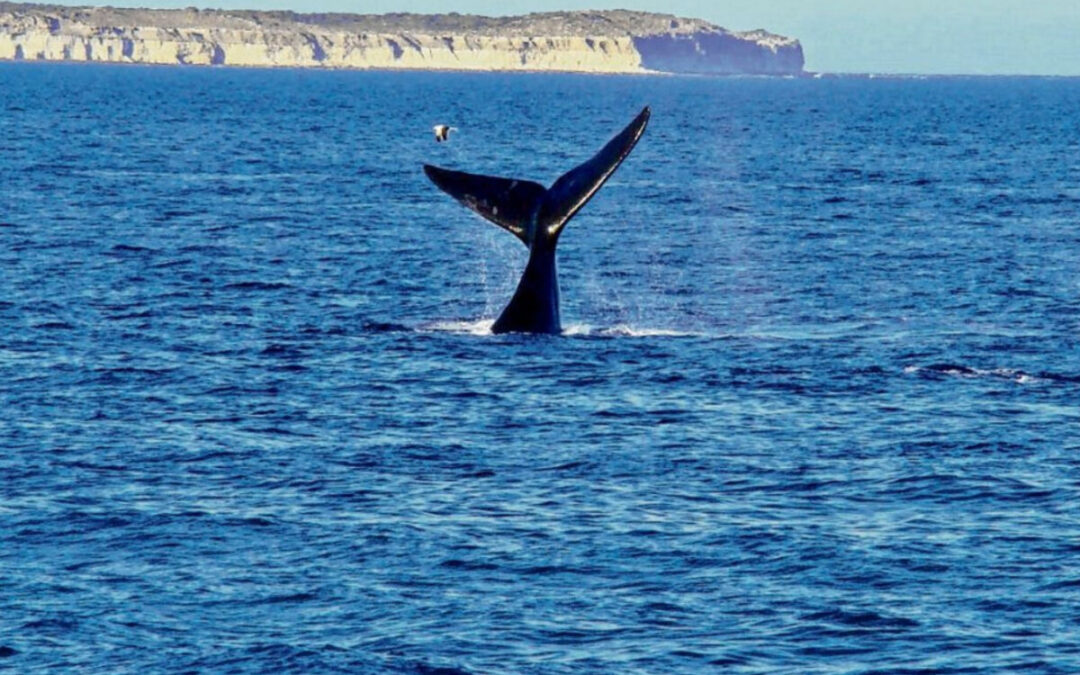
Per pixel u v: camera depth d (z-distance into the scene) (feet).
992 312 509.76
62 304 483.92
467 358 409.69
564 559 256.32
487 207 431.02
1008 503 288.10
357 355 413.18
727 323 486.38
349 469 305.73
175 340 431.43
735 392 375.25
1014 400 369.91
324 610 234.38
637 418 348.59
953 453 321.32
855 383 386.73
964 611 236.22
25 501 282.15
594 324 480.64
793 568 253.44
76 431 330.34
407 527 270.87
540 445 325.42
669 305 527.81
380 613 233.55
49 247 618.85
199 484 294.46
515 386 377.91
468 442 327.47
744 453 320.50
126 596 239.09
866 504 287.28
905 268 626.64
